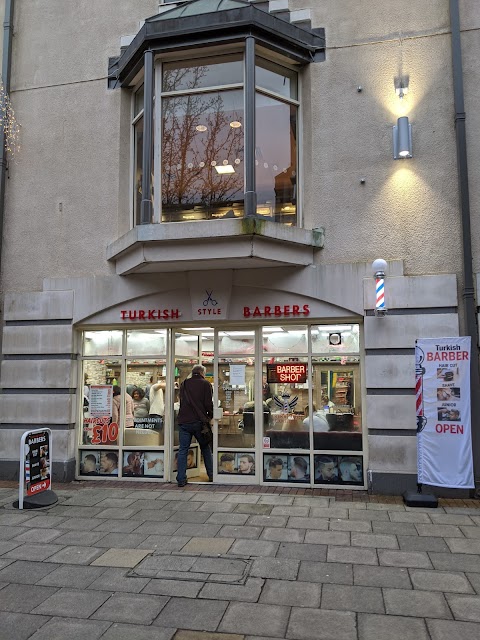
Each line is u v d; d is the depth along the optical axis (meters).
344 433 7.87
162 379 8.61
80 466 8.73
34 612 4.17
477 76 7.73
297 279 7.96
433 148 7.76
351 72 8.15
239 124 7.94
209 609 4.19
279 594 4.43
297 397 8.10
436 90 7.84
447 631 3.82
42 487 7.29
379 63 8.07
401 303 7.57
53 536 5.90
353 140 8.03
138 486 8.14
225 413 8.34
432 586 4.55
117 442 8.65
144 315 8.44
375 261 7.48
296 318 8.00
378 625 3.92
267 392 8.22
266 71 8.26
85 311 8.67
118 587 4.60
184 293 8.34
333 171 8.05
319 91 8.23
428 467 6.97
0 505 7.13
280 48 8.01
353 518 6.41
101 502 7.23
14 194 9.24
